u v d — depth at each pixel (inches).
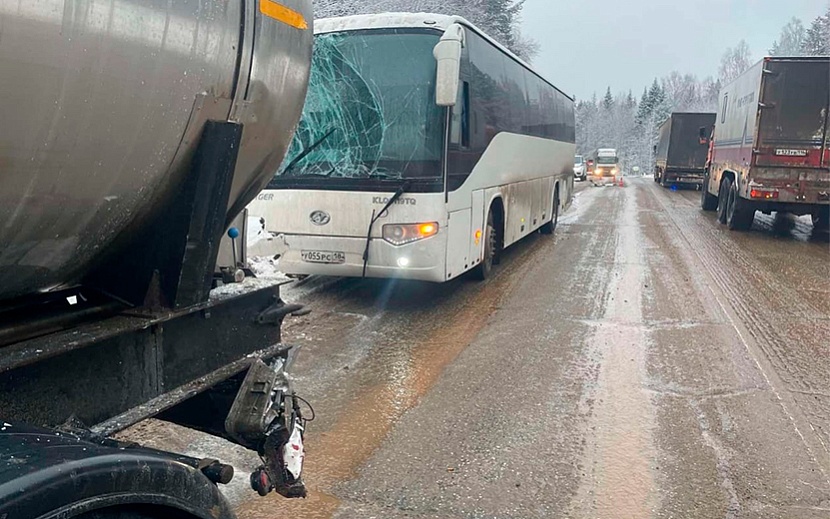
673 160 1164.5
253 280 102.7
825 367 200.5
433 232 240.2
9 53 53.7
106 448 57.1
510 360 205.2
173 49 69.6
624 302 282.4
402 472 134.1
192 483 63.5
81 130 62.8
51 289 81.7
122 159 69.2
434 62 237.0
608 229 545.0
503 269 358.6
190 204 80.5
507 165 337.7
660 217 647.8
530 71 386.9
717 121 654.5
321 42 246.4
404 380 187.5
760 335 233.9
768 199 471.2
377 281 322.3
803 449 146.2
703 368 198.7
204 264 84.8
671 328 242.5
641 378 189.9
